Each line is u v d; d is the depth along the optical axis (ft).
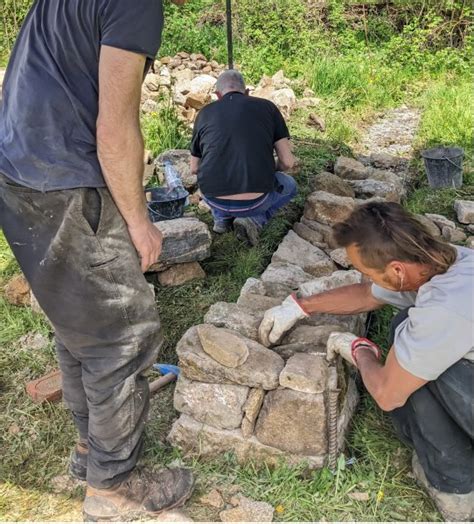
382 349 10.62
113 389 7.34
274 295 10.68
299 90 24.62
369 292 8.67
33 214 6.71
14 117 6.68
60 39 6.44
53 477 8.80
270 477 8.45
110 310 7.03
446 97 23.75
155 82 22.50
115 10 6.10
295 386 8.27
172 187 14.34
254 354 8.78
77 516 8.20
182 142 19.12
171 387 10.22
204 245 13.01
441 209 16.28
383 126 22.57
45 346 11.31
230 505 8.17
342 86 24.71
